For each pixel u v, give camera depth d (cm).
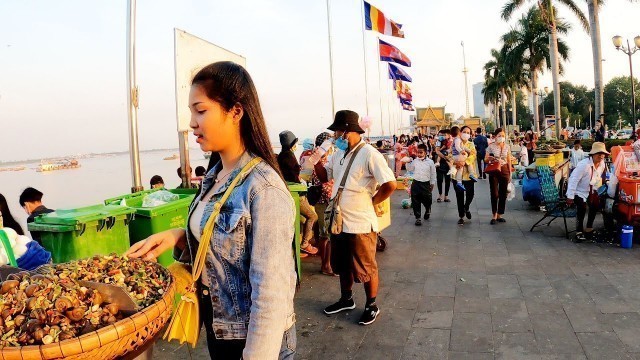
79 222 345
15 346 129
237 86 154
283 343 165
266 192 148
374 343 393
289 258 147
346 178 424
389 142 3191
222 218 152
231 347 161
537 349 371
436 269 591
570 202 696
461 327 417
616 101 8744
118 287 155
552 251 651
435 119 5188
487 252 662
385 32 1543
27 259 317
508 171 859
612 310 438
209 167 187
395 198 1240
